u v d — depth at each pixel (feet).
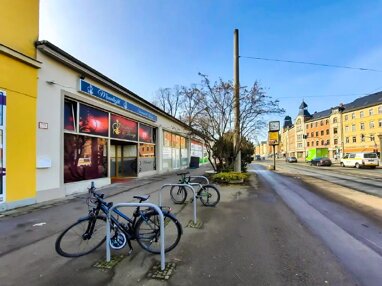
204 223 20.31
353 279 11.66
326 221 21.12
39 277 11.85
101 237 14.96
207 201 26.58
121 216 14.49
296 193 35.19
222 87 49.19
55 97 30.37
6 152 24.45
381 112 199.21
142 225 14.55
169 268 12.69
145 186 40.01
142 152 56.90
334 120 244.42
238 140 49.47
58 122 30.68
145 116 56.39
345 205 27.40
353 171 84.89
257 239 16.74
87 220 14.51
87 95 36.01
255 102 48.83
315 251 14.82
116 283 11.32
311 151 167.32
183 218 21.81
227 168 51.16
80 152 35.35
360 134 216.95
